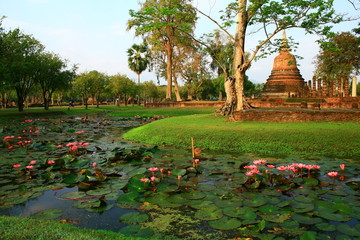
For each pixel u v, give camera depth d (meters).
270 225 2.87
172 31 24.23
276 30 10.45
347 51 30.75
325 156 6.15
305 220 2.95
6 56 19.42
